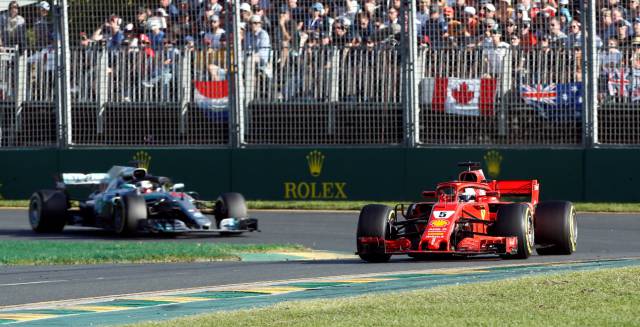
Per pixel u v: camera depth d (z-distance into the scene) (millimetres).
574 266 38875
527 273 36094
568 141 71375
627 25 69750
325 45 73188
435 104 72500
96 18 76375
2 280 39219
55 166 78250
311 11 73062
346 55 73062
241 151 76000
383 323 24031
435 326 23531
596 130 71000
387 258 44812
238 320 25203
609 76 70312
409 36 72125
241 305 29938
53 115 78000
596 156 71062
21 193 79312
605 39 70125
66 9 76688
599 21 70000
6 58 78062
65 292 35125
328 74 73500
